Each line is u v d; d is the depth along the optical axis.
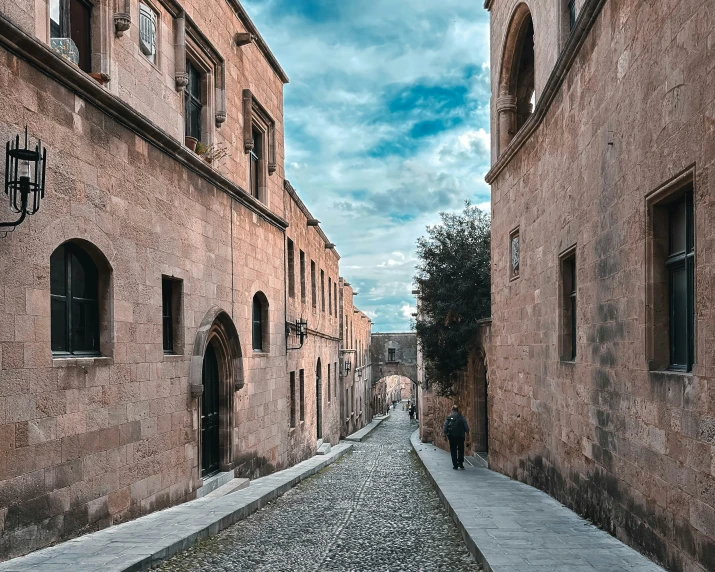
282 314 16.03
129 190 8.16
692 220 5.59
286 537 7.89
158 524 7.74
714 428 4.72
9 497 5.82
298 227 19.20
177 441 9.48
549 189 10.46
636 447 6.40
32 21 6.39
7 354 5.83
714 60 4.74
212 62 11.86
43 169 5.86
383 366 60.22
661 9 5.77
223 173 12.10
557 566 5.64
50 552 6.13
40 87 6.40
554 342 10.15
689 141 5.18
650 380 6.04
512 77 14.77
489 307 19.89
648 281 6.14
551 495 10.20
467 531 7.27
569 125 9.18
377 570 6.26
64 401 6.66
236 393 12.36
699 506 4.98
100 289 7.68
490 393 16.00
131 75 8.66
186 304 9.99
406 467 18.80
